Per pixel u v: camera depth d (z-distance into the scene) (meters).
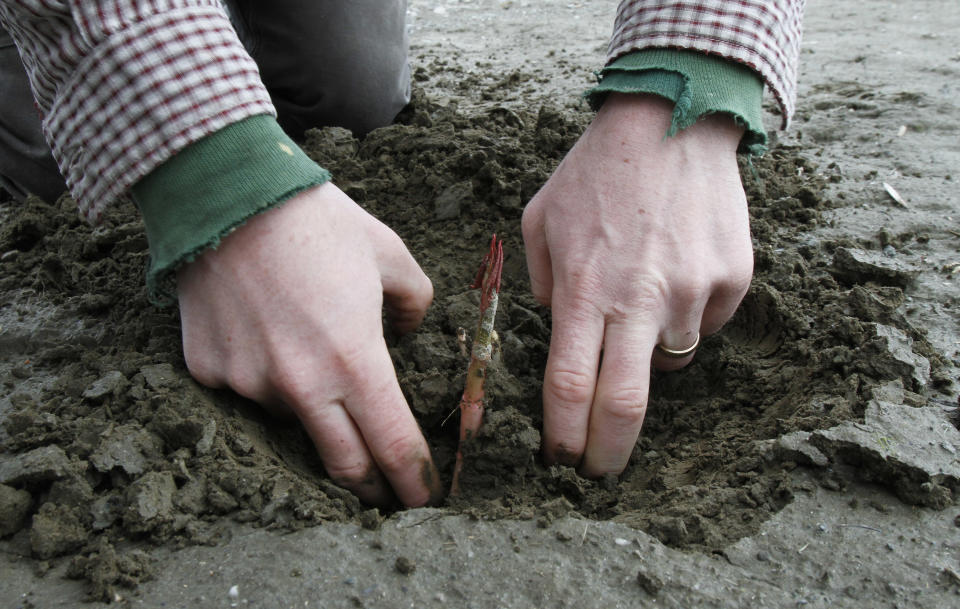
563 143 0.65
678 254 0.44
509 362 0.50
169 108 0.40
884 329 0.48
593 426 0.44
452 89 0.94
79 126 0.41
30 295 0.55
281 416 0.46
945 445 0.42
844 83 0.92
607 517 0.43
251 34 0.68
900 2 1.38
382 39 0.70
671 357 0.47
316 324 0.41
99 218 0.43
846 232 0.60
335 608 0.37
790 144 0.73
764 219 0.62
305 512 0.40
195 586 0.38
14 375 0.49
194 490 0.41
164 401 0.43
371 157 0.66
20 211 0.66
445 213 0.60
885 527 0.40
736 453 0.45
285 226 0.41
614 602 0.37
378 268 0.44
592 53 1.11
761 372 0.50
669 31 0.45
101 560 0.38
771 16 0.45
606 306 0.44
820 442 0.42
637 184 0.45
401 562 0.38
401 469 0.43
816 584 0.38
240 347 0.42
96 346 0.51
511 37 1.25
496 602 0.37
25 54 0.42
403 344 0.50
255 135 0.41
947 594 0.38
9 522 0.40
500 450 0.45
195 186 0.41
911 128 0.76
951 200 0.64
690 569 0.39
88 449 0.42
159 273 0.42
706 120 0.46
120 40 0.40
